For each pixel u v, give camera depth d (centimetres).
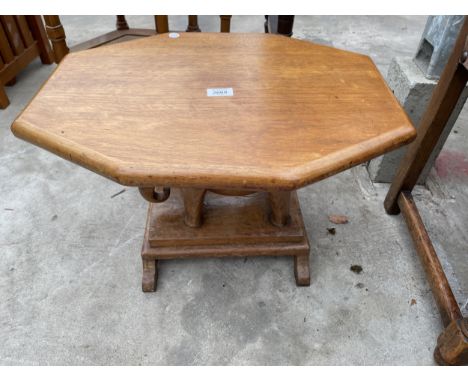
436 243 181
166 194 133
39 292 156
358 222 188
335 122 107
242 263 168
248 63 138
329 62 139
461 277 166
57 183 208
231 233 152
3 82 263
